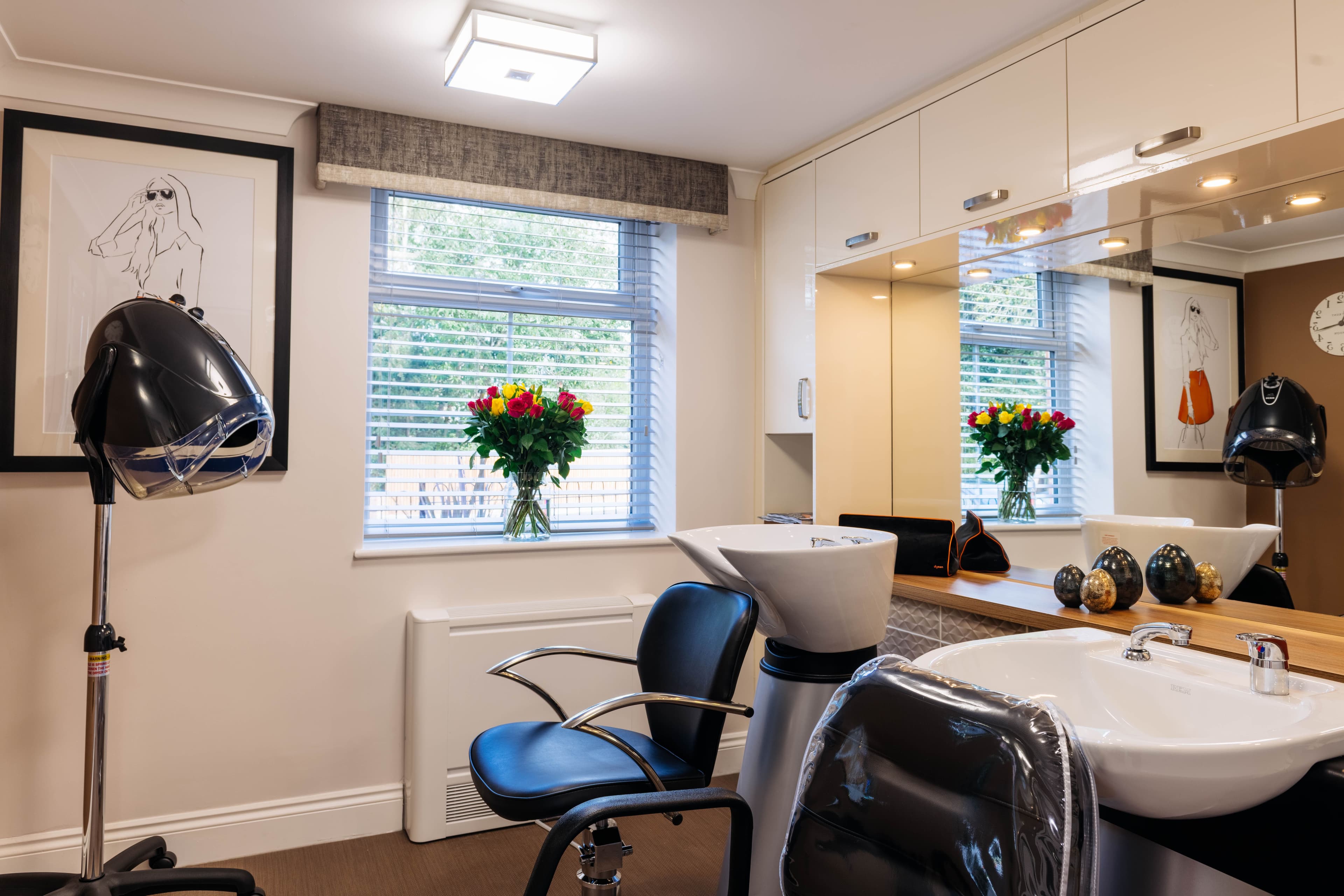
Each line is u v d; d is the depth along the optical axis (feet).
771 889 6.69
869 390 9.80
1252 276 6.31
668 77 7.78
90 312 7.70
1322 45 4.96
